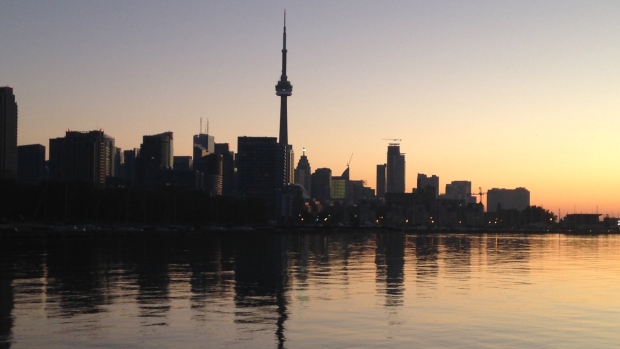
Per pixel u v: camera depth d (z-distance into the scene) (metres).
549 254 172.25
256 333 50.03
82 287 78.25
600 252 191.12
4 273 96.94
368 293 73.69
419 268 111.62
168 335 49.09
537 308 62.69
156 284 81.88
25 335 48.88
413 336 49.25
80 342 46.62
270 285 81.31
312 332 50.50
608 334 50.28
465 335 49.69
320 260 133.88
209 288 77.81
